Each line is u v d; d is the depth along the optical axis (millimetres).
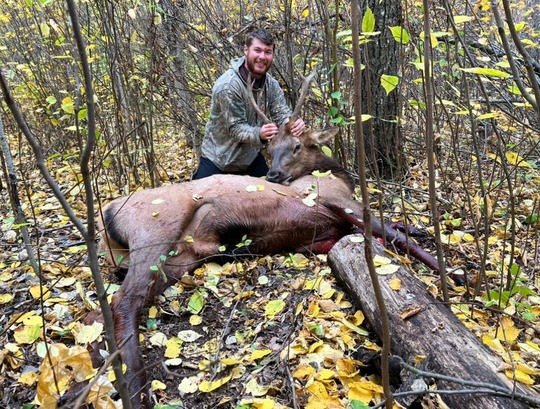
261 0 6980
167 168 6570
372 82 5004
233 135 4551
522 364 2211
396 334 2381
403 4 5188
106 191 5445
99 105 5938
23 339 2686
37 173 6160
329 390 2273
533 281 3260
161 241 3236
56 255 3916
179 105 6844
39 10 6363
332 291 3074
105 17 5422
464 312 2824
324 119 5441
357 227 4051
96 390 2014
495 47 4617
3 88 1260
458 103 3961
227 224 3615
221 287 3330
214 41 6324
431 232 4180
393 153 5273
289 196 3855
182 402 2348
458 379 1888
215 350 2684
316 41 5906
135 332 2672
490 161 5586
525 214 4445
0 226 4500
